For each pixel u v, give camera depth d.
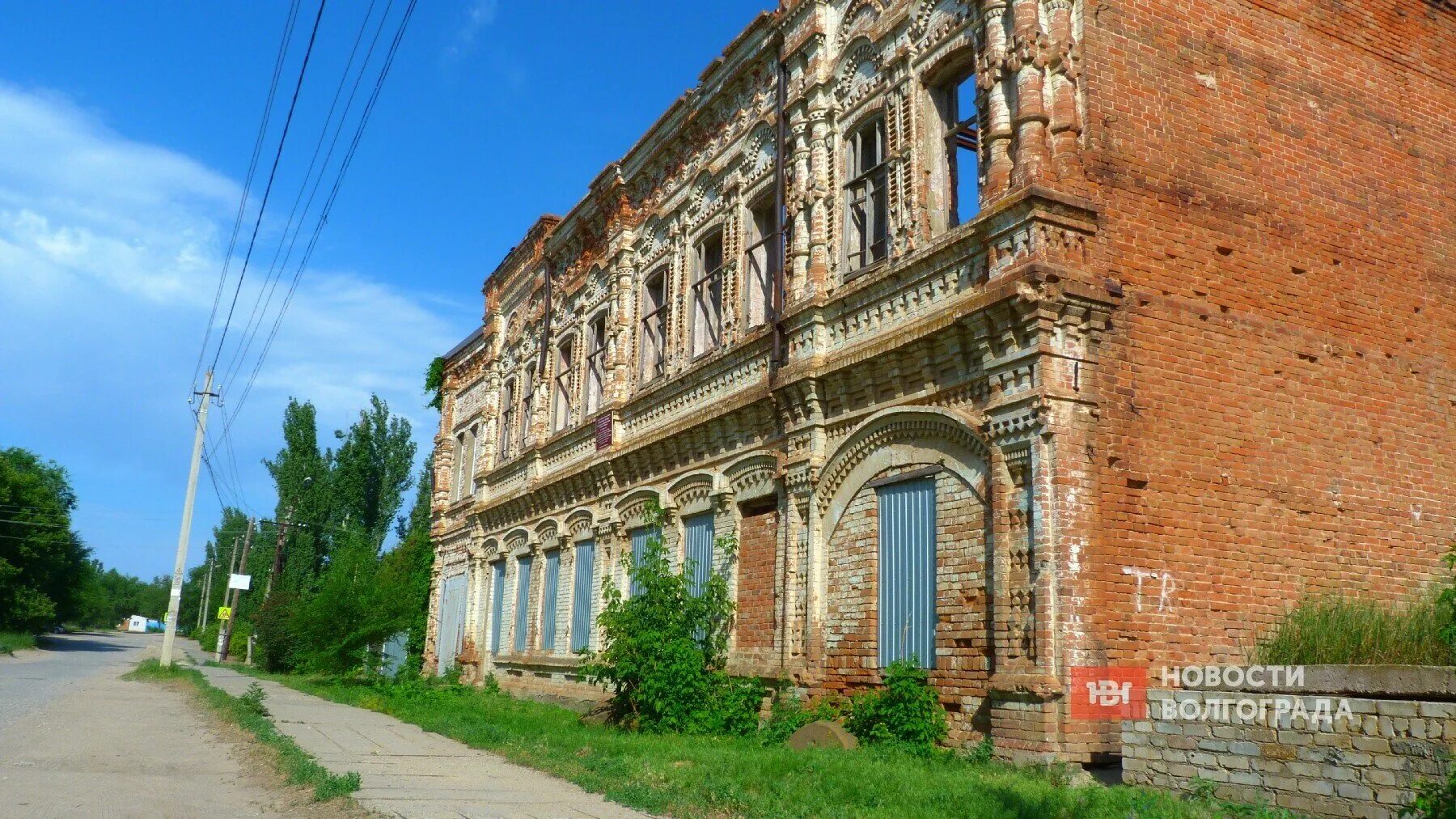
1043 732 10.40
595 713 18.45
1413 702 7.07
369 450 58.56
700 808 8.83
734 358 17.83
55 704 19.89
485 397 32.78
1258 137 13.20
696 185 20.55
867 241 14.91
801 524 15.31
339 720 18.30
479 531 31.03
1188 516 11.52
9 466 59.31
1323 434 12.70
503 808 9.03
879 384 13.93
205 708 19.55
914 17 14.35
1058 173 11.66
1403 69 14.85
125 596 179.00
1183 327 12.01
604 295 24.48
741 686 15.55
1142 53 12.53
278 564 54.81
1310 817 7.55
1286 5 13.93
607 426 22.66
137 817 8.43
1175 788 8.66
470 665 29.83
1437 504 13.42
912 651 12.82
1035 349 11.09
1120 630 10.84
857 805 8.70
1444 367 14.04
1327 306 13.18
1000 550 11.29
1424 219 14.45
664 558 16.84
